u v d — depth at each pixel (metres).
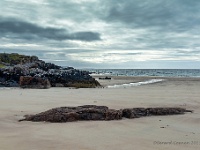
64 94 33.25
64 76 52.06
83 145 10.90
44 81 46.69
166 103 25.25
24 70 54.22
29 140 11.57
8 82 48.25
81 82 52.28
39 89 42.66
